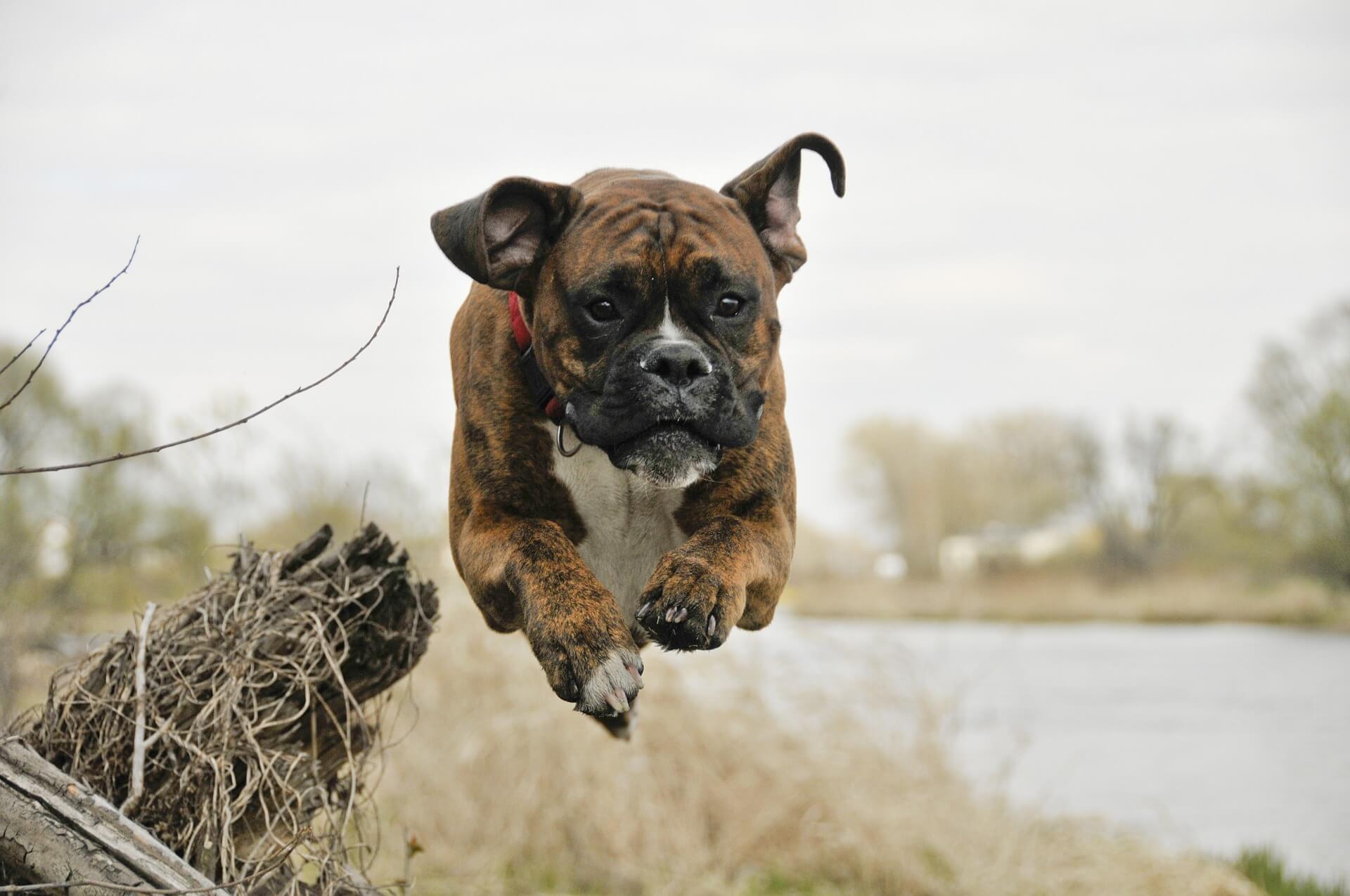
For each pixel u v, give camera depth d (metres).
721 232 4.80
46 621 12.06
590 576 4.58
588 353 4.73
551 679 4.36
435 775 10.44
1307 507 50.25
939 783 11.38
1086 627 48.31
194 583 13.85
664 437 4.59
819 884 10.76
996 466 78.88
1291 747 17.86
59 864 4.43
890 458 78.62
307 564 5.61
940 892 10.53
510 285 4.89
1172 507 68.38
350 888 5.34
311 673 5.32
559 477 5.07
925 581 69.44
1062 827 11.48
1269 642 38.91
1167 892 10.59
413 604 5.55
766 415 5.11
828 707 11.39
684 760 11.08
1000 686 24.30
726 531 4.71
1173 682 25.86
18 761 4.65
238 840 5.27
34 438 14.54
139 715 5.12
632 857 10.77
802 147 5.15
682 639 4.35
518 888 10.23
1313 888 10.81
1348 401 49.06
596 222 4.78
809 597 51.19
